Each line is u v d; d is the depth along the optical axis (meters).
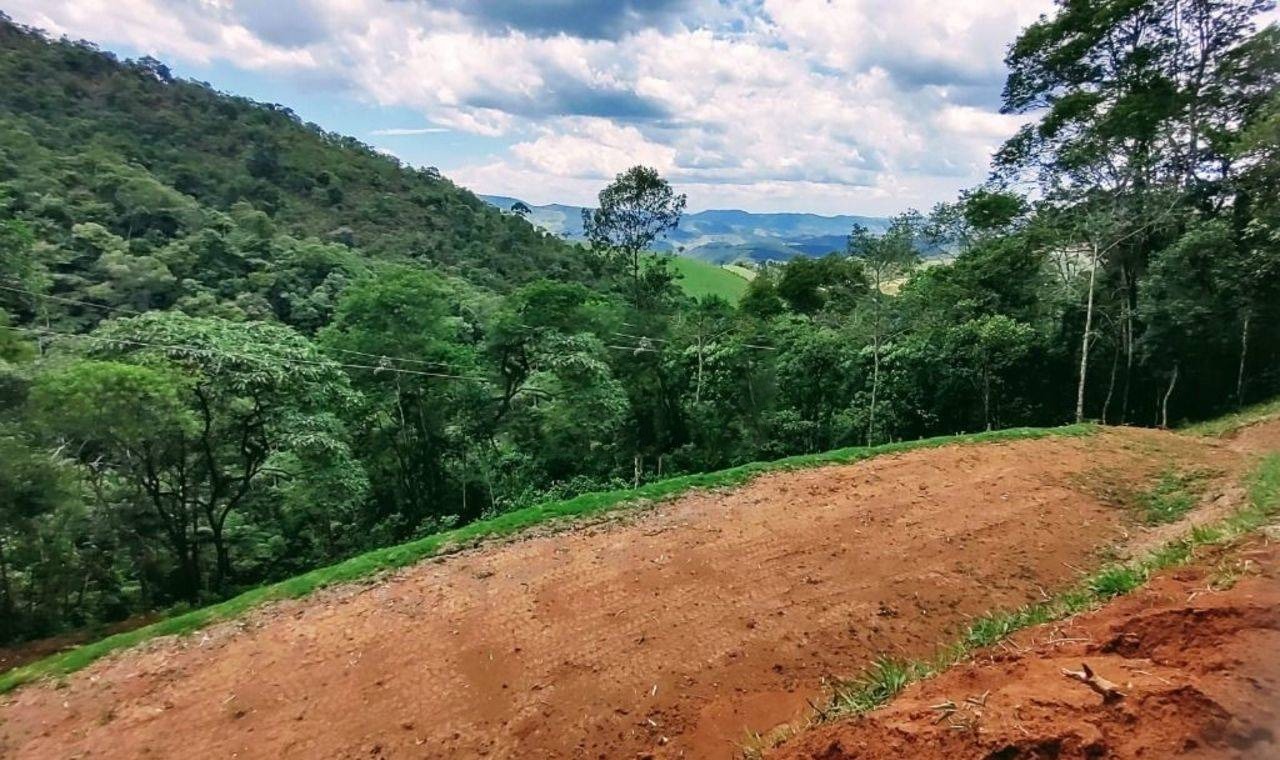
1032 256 22.64
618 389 21.33
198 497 16.92
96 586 14.23
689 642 6.54
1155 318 18.94
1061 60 22.52
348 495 16.45
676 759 4.98
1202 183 19.89
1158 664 2.93
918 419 21.53
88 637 12.41
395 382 19.98
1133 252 20.30
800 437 21.16
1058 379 21.83
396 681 6.25
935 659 5.11
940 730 2.77
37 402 11.89
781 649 6.34
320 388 16.09
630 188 30.73
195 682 6.52
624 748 5.20
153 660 6.96
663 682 5.96
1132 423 20.88
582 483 17.80
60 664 7.00
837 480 10.88
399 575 8.33
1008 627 5.00
